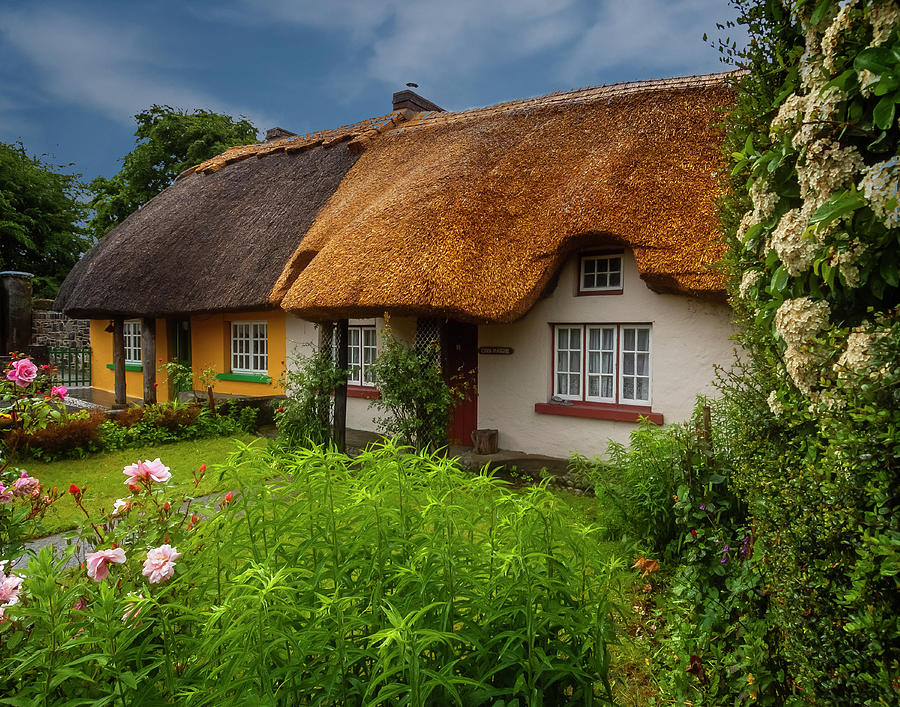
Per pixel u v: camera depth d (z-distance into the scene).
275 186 11.70
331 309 7.27
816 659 1.76
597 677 1.92
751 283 2.40
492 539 2.10
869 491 1.52
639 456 4.49
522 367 7.63
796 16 2.50
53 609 1.78
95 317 11.50
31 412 5.11
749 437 2.54
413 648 1.52
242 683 1.65
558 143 7.77
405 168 9.34
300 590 1.91
